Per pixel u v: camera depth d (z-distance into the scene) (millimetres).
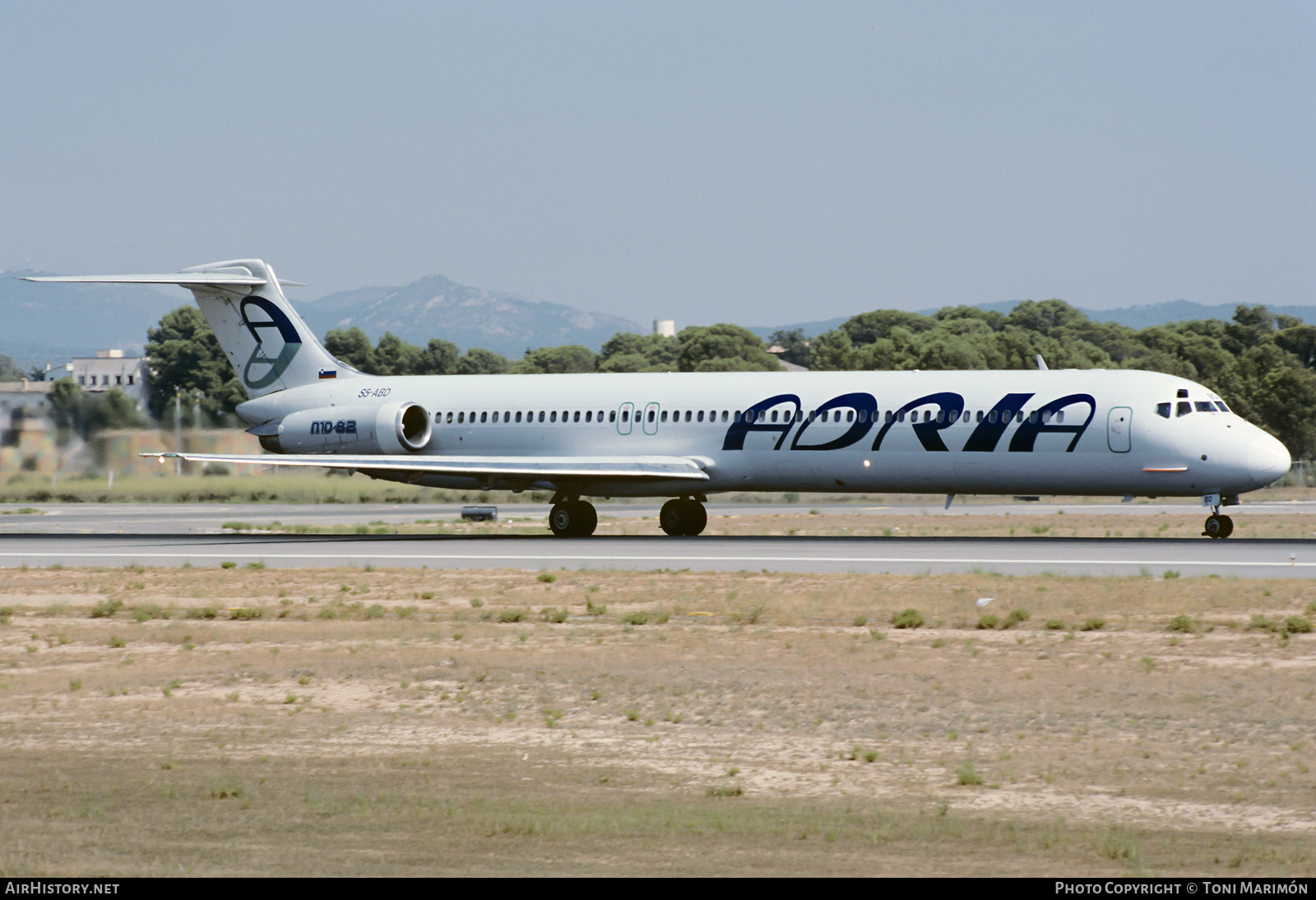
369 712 66188
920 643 81562
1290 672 70625
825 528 181125
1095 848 43000
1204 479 134125
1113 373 139875
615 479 156375
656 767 55344
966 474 142375
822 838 44094
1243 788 51062
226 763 56250
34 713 66562
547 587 109938
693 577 114688
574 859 41531
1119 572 112688
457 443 172250
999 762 55500
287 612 98562
